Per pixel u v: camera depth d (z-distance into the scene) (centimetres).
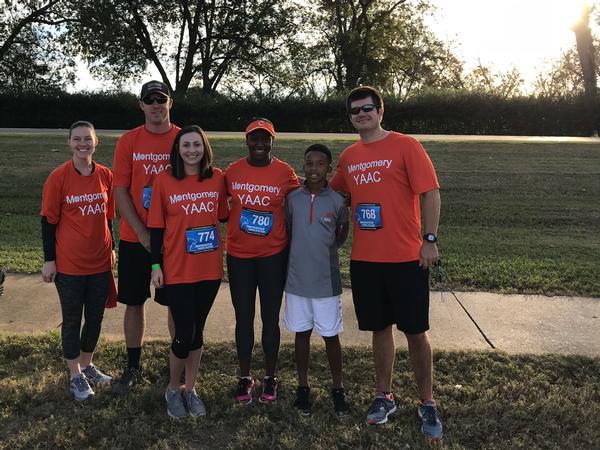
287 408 329
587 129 2680
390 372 329
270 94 2925
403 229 312
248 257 333
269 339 335
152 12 3075
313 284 324
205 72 3447
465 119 2781
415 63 4284
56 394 338
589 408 327
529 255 658
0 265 585
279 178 332
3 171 1122
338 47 3772
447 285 550
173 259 315
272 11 3241
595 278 571
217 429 310
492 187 1054
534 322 459
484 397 339
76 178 333
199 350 329
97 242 344
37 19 3141
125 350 399
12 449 285
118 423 311
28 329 436
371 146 318
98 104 2714
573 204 939
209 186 320
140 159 341
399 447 293
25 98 2688
